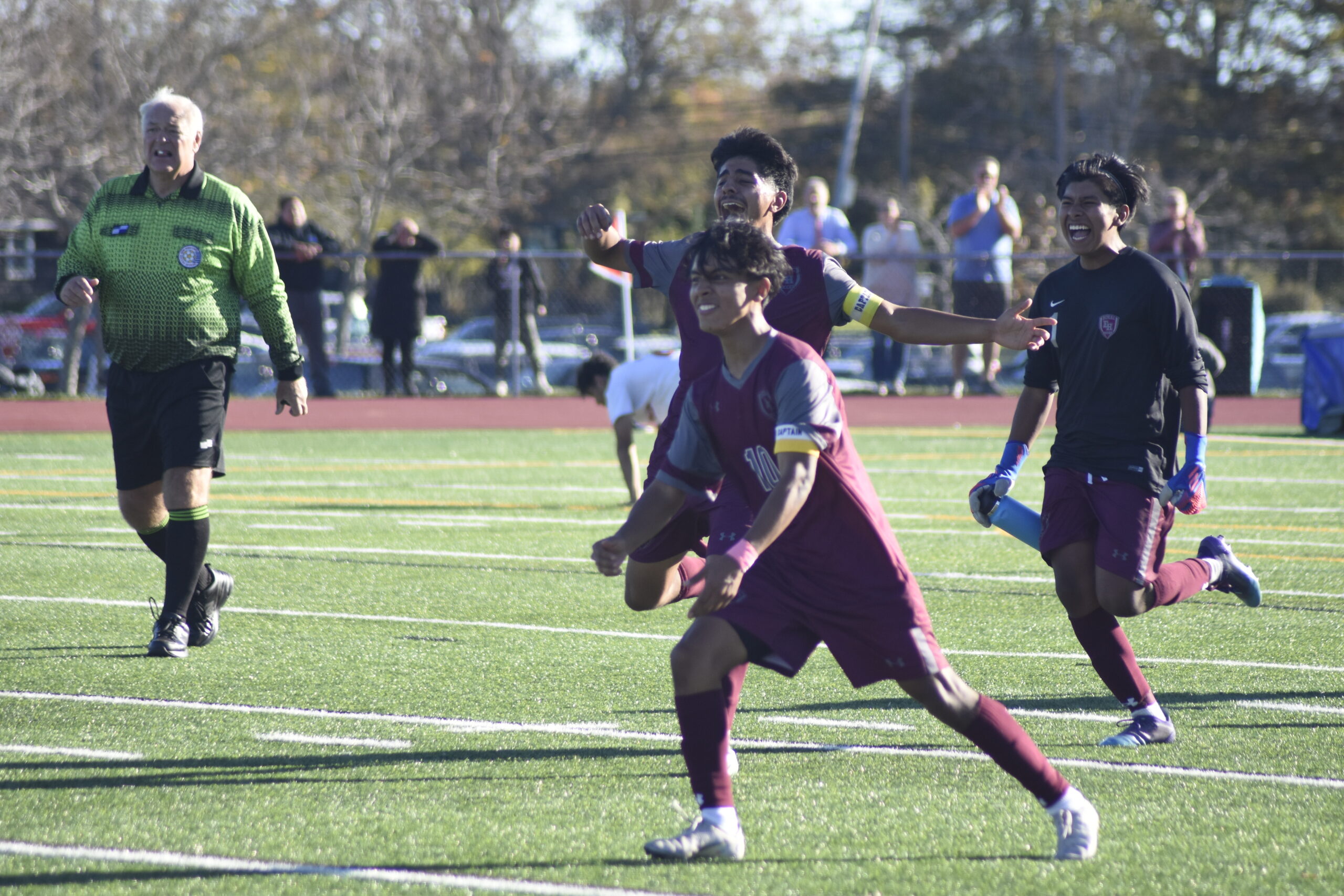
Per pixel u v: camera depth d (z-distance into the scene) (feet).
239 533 115.75
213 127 385.29
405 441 190.39
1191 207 597.52
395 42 460.55
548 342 334.65
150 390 75.92
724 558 43.21
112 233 74.95
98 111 341.62
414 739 59.72
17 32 317.63
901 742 59.88
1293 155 646.33
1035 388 63.87
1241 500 135.74
